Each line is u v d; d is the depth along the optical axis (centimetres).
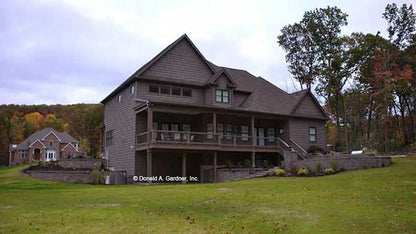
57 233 744
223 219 870
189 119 2697
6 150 7019
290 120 2972
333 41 4078
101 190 1619
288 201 1131
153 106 2222
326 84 4119
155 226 800
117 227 793
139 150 2372
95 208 1047
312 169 2225
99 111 5606
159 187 1719
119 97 2833
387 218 852
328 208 994
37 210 1028
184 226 800
